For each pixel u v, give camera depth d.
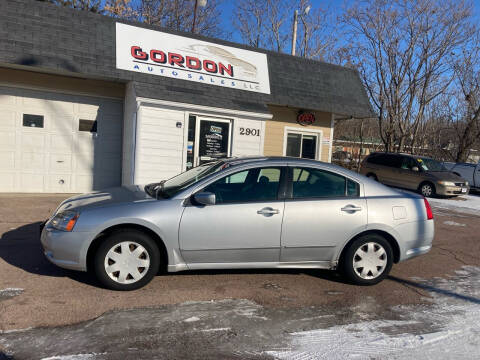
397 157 16.59
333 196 4.93
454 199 15.08
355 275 4.94
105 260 4.29
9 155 9.26
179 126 9.38
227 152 10.27
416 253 5.18
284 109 11.86
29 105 9.32
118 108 10.22
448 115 25.66
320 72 11.93
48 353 3.11
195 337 3.49
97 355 3.12
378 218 4.93
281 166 4.89
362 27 22.98
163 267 4.83
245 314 4.01
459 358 3.35
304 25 25.42
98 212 4.33
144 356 3.14
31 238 6.13
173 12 21.69
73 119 9.78
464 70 22.08
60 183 9.80
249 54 10.88
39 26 8.48
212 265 4.61
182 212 4.45
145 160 9.10
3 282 4.43
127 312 3.88
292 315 4.06
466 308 4.49
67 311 3.82
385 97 23.20
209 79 9.99
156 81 9.29
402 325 3.96
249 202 4.65
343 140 31.12
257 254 4.68
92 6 18.36
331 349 3.41
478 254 7.08
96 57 8.82
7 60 7.90
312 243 4.78
